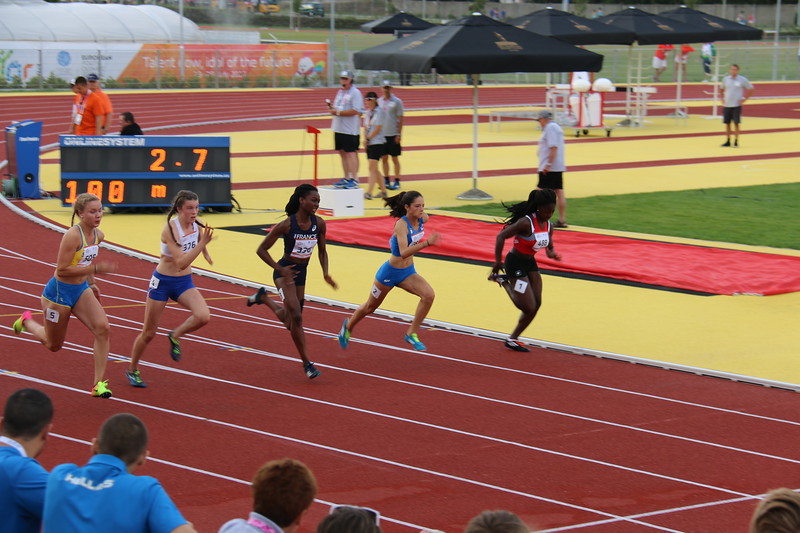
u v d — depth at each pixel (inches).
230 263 1338.6
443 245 1434.5
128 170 1678.2
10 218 1642.5
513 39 1787.6
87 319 804.6
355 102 1839.3
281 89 4643.2
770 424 784.9
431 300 933.8
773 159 2490.2
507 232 938.1
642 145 2802.7
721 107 4126.5
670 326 1071.0
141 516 389.4
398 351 977.5
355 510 325.7
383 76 4995.1
